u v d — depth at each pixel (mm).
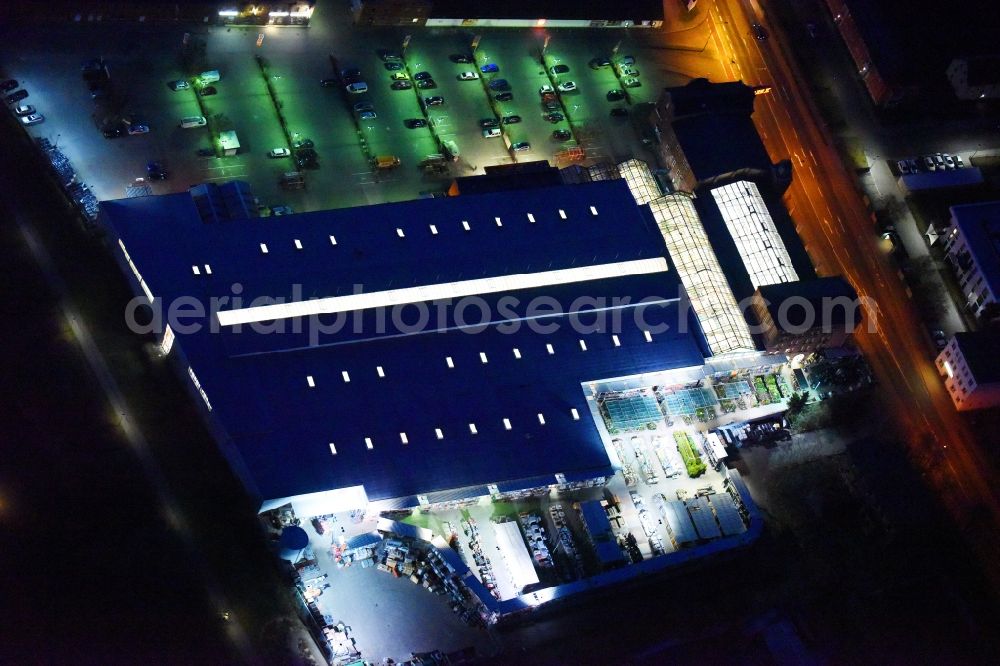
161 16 176750
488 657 132500
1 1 170250
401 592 133875
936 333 175500
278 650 127250
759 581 146000
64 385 139250
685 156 178250
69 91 167500
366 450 138250
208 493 135750
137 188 160625
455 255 155125
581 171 174125
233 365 139875
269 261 148125
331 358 143875
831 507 154000
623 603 140125
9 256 146750
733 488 151125
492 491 140125
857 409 165875
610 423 152125
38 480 131875
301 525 135250
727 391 160250
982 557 154875
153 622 125500
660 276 162875
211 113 172375
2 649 119750
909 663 142625
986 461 165625
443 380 146000
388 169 174625
